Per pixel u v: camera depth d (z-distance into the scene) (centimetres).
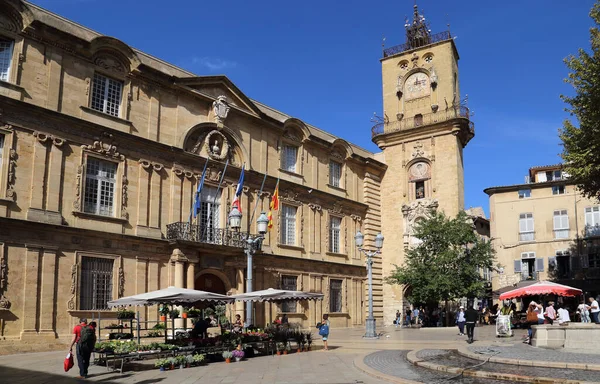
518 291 3098
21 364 1820
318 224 3878
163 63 3000
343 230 4122
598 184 3136
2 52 2333
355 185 4338
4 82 2272
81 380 1489
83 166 2505
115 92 2722
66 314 2359
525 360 1552
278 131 3609
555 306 4553
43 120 2386
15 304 2192
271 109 3694
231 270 3130
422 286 3712
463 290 3612
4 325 2152
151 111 2842
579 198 4744
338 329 3775
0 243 2177
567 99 3020
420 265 3719
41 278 2292
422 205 4406
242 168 3116
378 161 4550
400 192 4556
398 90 4806
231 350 1953
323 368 1670
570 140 3038
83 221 2470
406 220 4472
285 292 2256
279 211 3559
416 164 4556
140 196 2728
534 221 4872
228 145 3219
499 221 5000
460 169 4453
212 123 3134
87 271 2470
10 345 2136
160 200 2825
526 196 4956
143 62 2880
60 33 2472
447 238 3750
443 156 4422
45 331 2270
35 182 2322
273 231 3491
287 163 3728
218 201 3167
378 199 4588
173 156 2912
